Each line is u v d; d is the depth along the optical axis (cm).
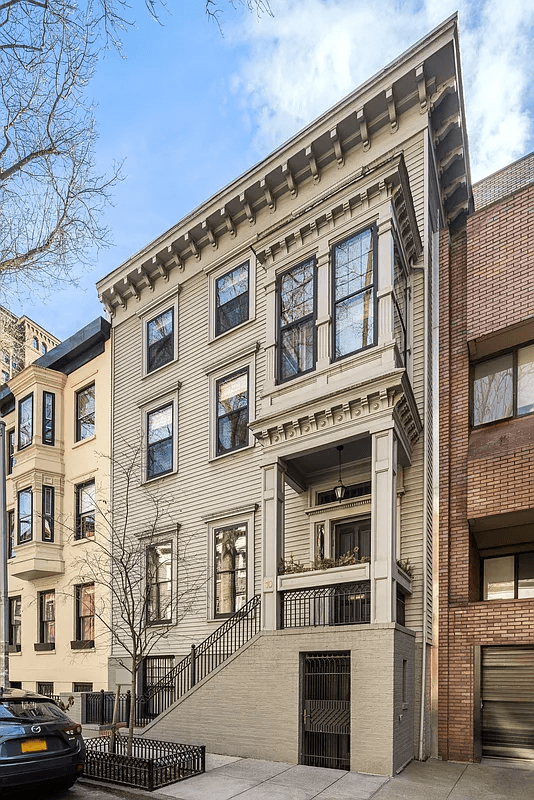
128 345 1994
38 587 2189
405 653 1010
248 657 1098
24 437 2202
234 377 1612
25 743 809
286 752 1005
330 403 1104
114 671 1703
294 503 1406
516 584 1241
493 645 1114
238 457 1550
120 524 1848
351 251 1169
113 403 1995
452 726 1115
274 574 1123
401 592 1116
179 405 1758
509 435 1195
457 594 1184
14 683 2220
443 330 1329
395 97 1363
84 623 1950
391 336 1061
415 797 799
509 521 1180
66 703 1493
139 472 1836
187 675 1390
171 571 1645
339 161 1467
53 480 2131
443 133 1423
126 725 1394
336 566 1074
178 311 1827
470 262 1304
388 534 990
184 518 1656
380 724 912
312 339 1197
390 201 1117
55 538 2089
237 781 889
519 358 1243
